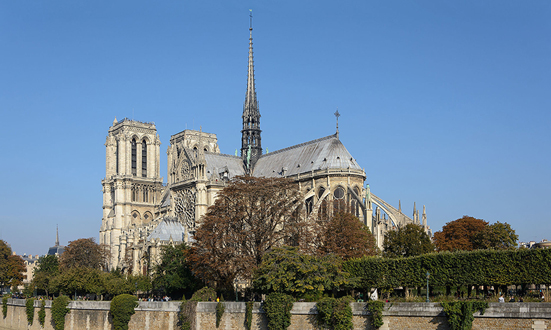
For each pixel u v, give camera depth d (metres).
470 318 74.38
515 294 96.69
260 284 94.75
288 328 88.12
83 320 115.38
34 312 129.38
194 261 121.06
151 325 103.75
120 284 143.25
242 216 116.69
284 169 181.62
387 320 80.56
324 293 96.50
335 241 120.88
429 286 95.00
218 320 94.88
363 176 167.00
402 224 164.38
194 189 184.62
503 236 138.88
